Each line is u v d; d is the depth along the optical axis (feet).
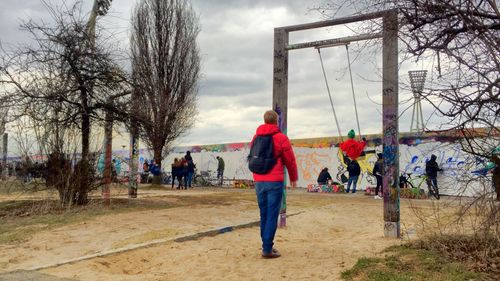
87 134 43.39
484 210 18.25
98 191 51.83
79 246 25.07
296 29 31.32
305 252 22.82
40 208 40.70
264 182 21.85
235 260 21.63
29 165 43.14
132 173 53.88
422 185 70.33
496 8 15.83
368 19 19.22
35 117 40.60
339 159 86.28
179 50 92.68
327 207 44.39
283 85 31.76
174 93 92.02
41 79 40.60
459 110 16.76
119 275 19.58
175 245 25.18
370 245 24.09
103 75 42.47
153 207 43.01
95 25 43.34
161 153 91.81
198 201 49.42
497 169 17.75
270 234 21.61
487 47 15.97
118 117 43.96
